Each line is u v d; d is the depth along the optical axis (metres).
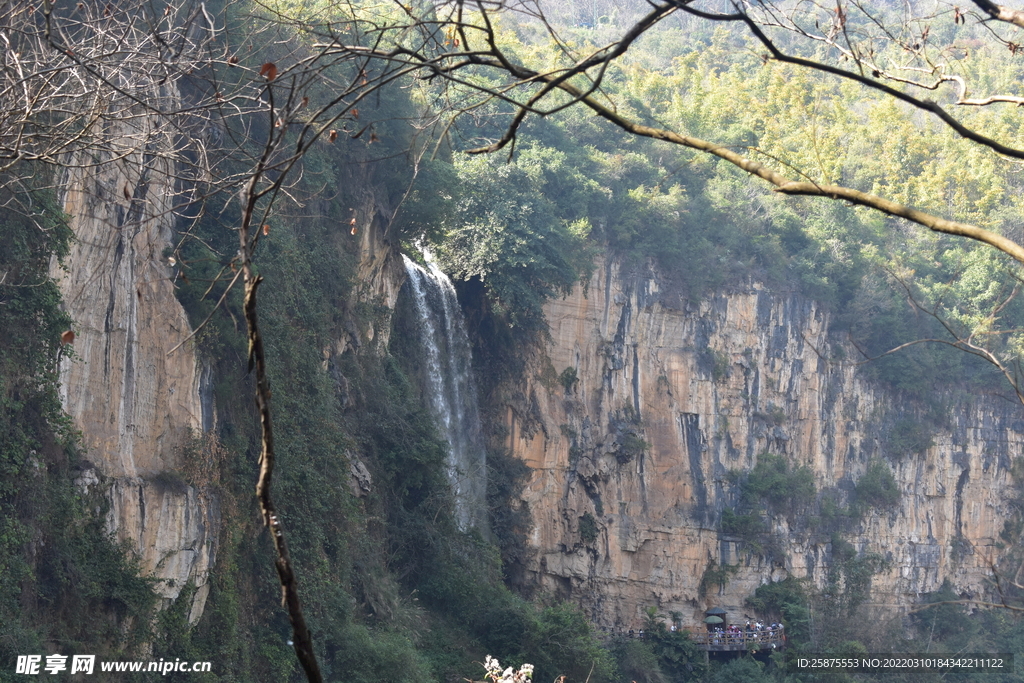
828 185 6.75
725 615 60.19
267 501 5.90
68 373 23.61
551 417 55.19
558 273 52.75
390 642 32.34
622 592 57.72
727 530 62.19
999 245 6.22
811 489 65.75
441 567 39.19
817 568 65.56
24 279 21.53
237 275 6.77
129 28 11.23
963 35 54.62
